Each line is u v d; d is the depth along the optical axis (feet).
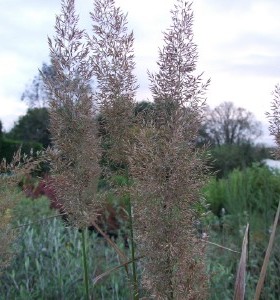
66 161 8.12
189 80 6.70
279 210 7.07
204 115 6.55
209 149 6.45
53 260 14.71
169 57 6.86
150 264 6.11
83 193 8.10
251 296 12.80
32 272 13.88
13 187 8.98
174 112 6.59
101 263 15.46
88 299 8.23
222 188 26.86
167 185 5.90
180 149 5.99
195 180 6.12
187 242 6.08
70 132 8.04
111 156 8.07
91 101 8.04
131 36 8.13
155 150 6.06
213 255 14.99
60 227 16.93
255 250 16.05
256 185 24.53
